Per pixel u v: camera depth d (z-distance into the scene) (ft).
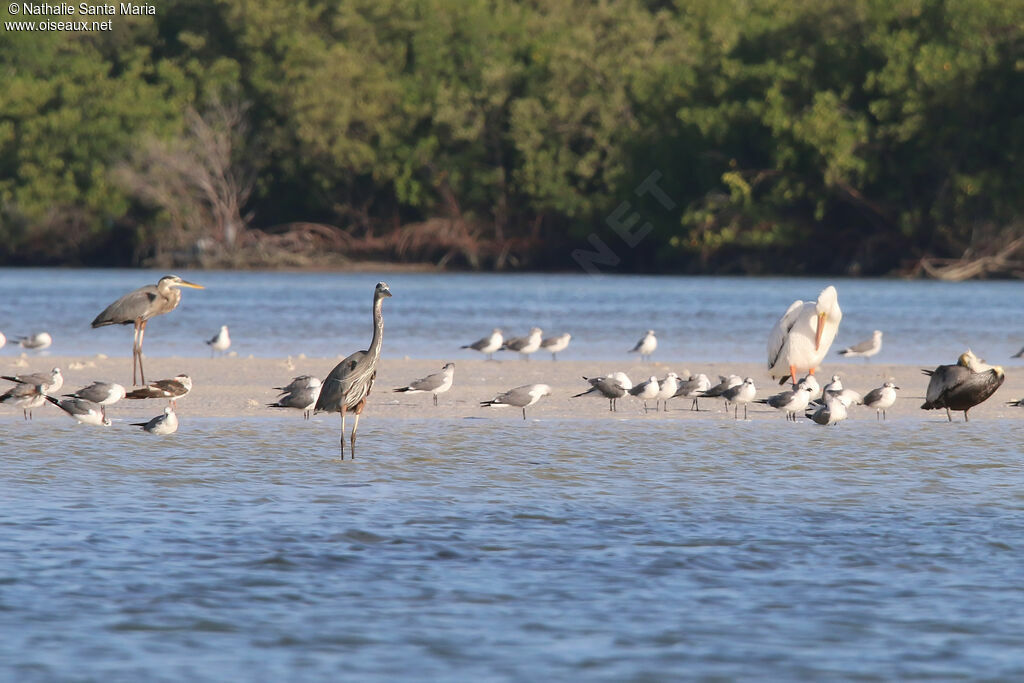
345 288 226.38
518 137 287.48
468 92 294.87
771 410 74.79
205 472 52.21
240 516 43.83
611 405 74.02
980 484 50.85
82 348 114.21
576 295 209.05
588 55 285.23
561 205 287.28
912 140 257.14
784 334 79.66
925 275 263.08
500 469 53.78
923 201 266.16
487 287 234.99
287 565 37.73
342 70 292.40
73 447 58.18
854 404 76.33
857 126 251.60
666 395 72.08
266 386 82.79
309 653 30.40
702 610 33.78
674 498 47.78
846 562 38.47
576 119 285.43
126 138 296.10
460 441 61.62
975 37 248.32
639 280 265.95
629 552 39.55
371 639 31.40
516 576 36.88
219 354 108.68
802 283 248.11
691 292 217.97
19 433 62.44
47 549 38.86
